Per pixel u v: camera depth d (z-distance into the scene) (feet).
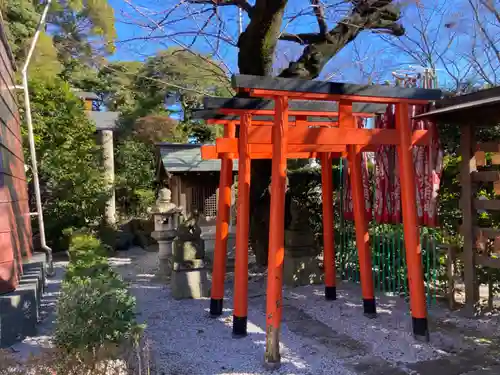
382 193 18.90
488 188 17.87
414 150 17.12
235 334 14.46
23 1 34.71
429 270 17.65
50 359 9.62
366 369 11.72
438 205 17.04
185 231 20.20
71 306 10.12
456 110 14.30
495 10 22.70
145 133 62.18
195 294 20.08
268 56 21.34
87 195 36.50
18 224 18.38
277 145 12.48
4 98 17.35
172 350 13.33
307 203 24.29
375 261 20.72
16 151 20.34
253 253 29.07
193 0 20.38
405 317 16.15
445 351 12.85
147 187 51.26
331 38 22.09
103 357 9.55
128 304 10.78
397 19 22.45
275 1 19.20
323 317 16.58
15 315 13.35
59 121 35.78
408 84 18.93
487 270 16.25
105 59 29.19
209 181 45.11
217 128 61.62
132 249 37.06
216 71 29.40
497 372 11.30
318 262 22.04
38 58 34.73
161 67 29.12
